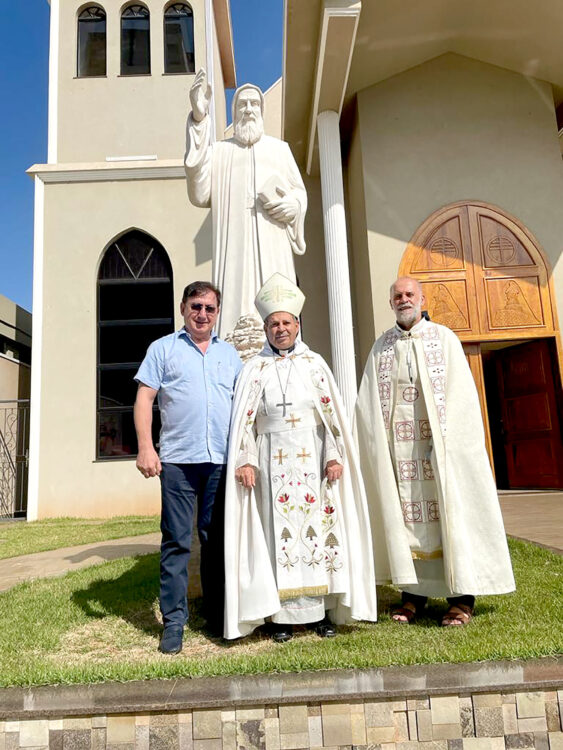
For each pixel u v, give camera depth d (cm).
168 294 1189
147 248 1209
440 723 207
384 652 265
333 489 334
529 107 1081
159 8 1310
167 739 204
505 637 279
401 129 1077
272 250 473
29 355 1705
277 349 349
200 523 343
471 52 1074
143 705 206
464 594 320
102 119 1264
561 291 1026
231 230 477
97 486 1108
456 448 340
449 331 364
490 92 1085
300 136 1154
